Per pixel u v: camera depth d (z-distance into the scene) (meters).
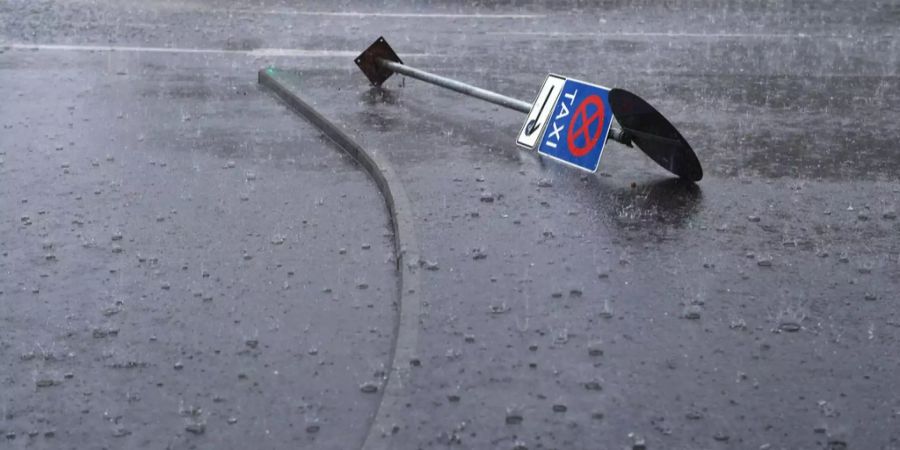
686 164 5.96
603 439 3.58
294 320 4.51
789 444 3.56
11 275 4.93
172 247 5.24
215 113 7.51
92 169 6.29
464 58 9.10
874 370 4.04
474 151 6.59
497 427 3.64
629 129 6.10
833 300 4.61
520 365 4.03
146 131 7.04
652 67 8.93
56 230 5.43
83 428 3.77
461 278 4.76
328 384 4.03
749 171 6.32
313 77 8.38
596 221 5.47
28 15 10.66
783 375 3.99
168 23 10.42
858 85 8.49
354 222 5.57
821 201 5.83
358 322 4.50
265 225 5.52
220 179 6.17
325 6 11.48
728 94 8.12
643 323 4.37
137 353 4.26
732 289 4.70
